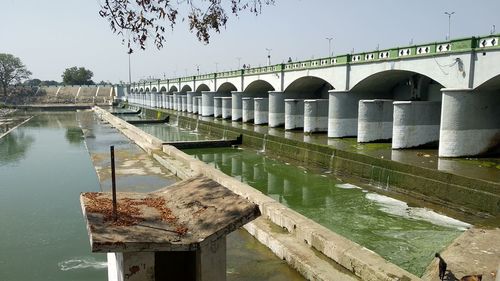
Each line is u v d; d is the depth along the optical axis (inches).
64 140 1924.2
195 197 275.6
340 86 1380.4
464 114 940.0
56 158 1430.9
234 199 257.4
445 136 959.6
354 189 942.4
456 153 956.0
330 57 1421.0
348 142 1296.8
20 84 4933.6
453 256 449.4
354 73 1316.4
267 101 1953.7
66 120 2987.2
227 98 2340.1
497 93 970.7
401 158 975.6
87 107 4293.8
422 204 810.8
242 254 526.0
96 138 1909.4
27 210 826.8
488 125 972.6
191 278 259.0
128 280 233.0
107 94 5270.7
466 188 737.0
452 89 930.7
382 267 414.0
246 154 1470.2
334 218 743.1
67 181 1076.5
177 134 2090.3
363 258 434.9
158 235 222.2
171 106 3425.2
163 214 254.1
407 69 1080.2
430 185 812.0
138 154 1444.4
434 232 659.4
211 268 240.8
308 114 1534.2
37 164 1322.6
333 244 470.6
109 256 309.1
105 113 3134.8
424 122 1133.7
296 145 1299.2
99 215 238.1
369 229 682.8
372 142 1275.8
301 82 1686.8
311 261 467.2
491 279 391.5
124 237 211.8
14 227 727.1
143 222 237.0
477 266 421.1
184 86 3169.3
